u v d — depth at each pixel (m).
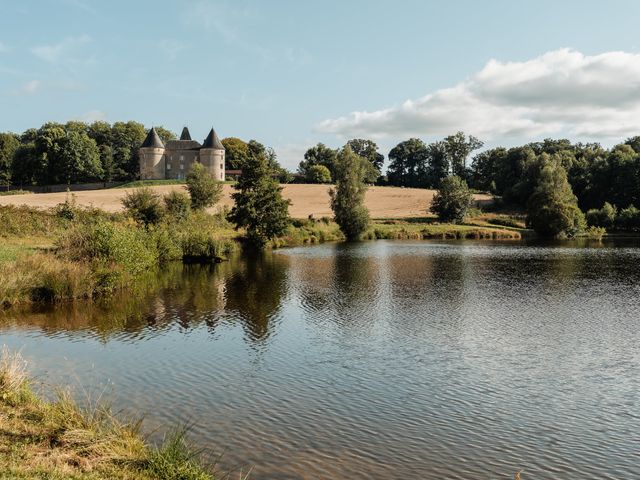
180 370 15.19
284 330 20.02
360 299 26.28
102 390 13.38
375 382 14.62
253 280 32.12
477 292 28.56
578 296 27.58
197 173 68.75
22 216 43.50
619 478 9.80
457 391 14.09
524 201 102.94
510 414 12.66
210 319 21.58
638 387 14.61
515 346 18.36
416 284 31.05
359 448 10.63
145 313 22.50
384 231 71.62
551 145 144.00
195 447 10.27
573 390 14.33
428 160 157.00
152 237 38.53
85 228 30.64
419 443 10.98
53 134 115.38
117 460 8.37
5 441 8.30
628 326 21.23
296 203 97.00
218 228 56.69
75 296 24.77
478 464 10.18
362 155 168.75
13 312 22.28
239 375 14.89
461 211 84.50
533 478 9.73
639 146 128.00
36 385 13.41
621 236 78.50
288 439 10.88
